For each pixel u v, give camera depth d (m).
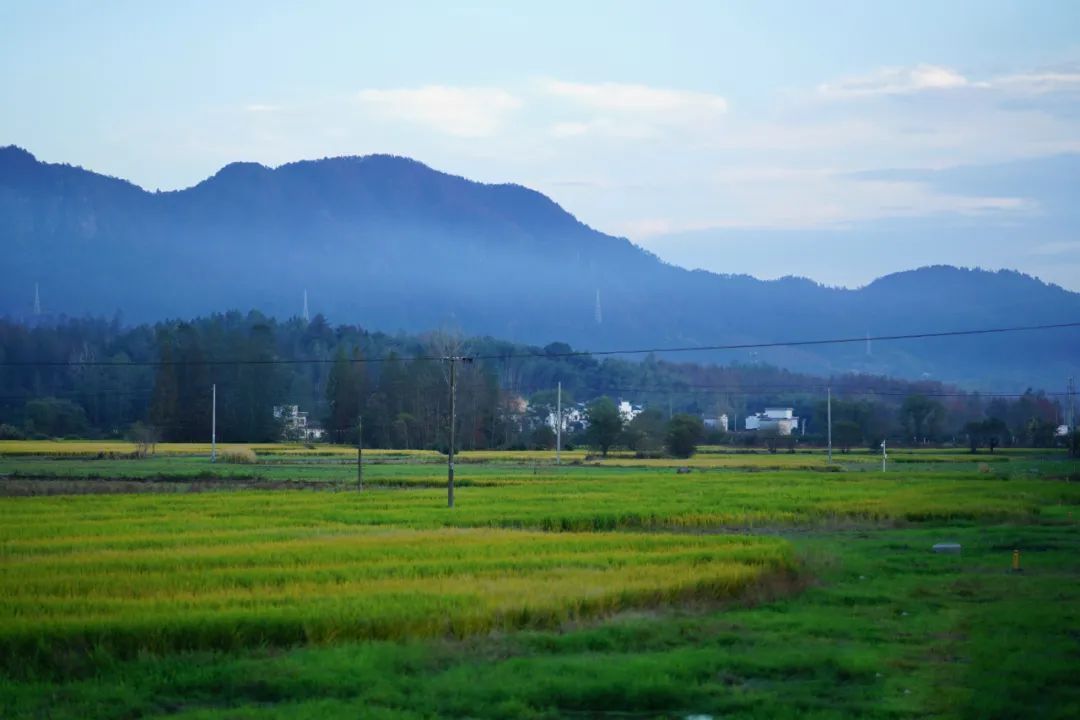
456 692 30.70
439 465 150.38
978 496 93.69
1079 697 29.73
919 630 39.06
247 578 43.88
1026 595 46.88
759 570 47.84
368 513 74.81
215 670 32.16
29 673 32.00
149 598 39.78
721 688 31.25
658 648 36.28
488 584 43.06
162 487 105.00
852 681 32.38
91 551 53.28
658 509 79.25
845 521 78.50
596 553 52.91
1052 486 105.38
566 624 38.06
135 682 31.69
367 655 33.62
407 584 43.09
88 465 136.75
